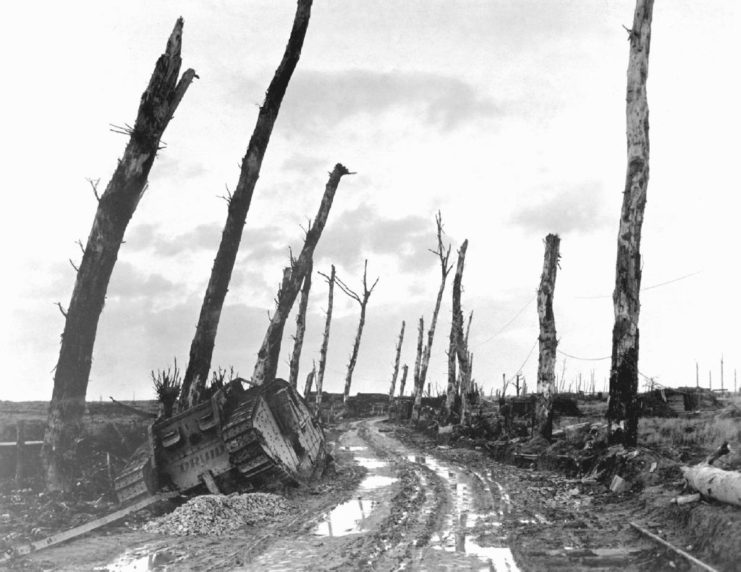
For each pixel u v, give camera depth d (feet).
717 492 35.06
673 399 133.59
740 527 29.17
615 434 60.34
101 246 52.85
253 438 51.24
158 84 53.98
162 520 40.75
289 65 69.36
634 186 61.87
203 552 33.35
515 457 84.12
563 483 60.95
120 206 53.26
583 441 75.56
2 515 41.16
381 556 32.42
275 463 52.65
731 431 67.97
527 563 30.50
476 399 191.42
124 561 31.32
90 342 52.70
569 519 42.60
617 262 61.98
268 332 86.33
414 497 54.13
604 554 32.19
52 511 42.70
